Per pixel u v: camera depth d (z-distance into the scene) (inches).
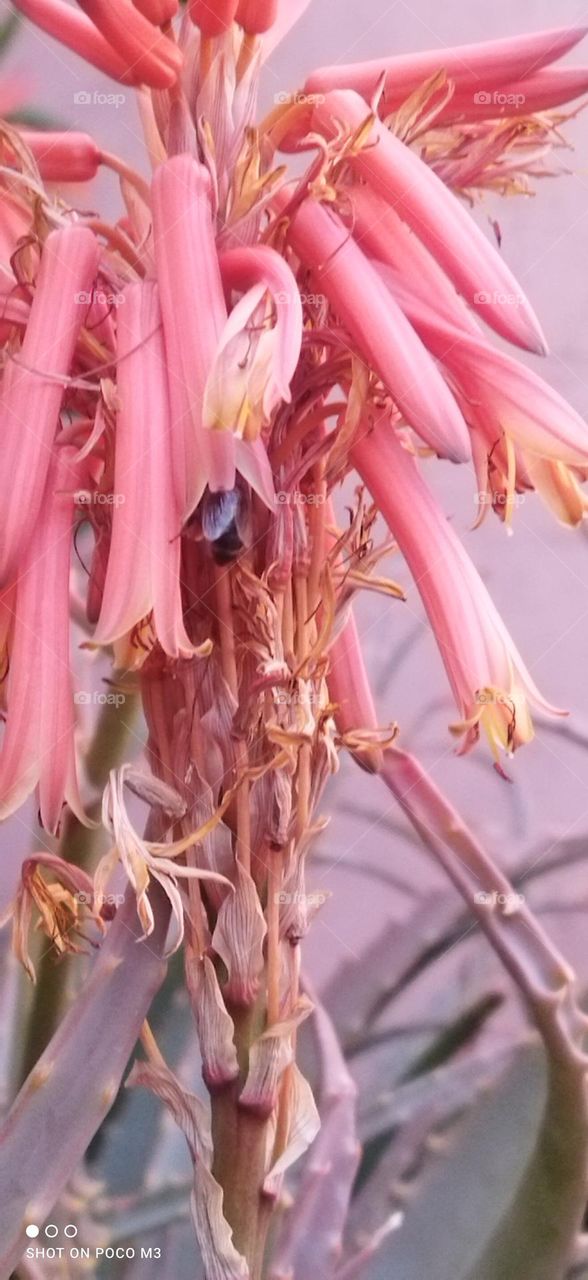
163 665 5.4
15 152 5.3
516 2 11.8
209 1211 5.3
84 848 7.8
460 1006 10.7
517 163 6.1
